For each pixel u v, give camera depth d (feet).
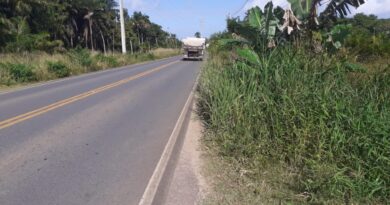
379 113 18.47
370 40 49.01
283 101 20.18
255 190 16.15
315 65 22.98
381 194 15.14
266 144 19.11
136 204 15.93
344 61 24.57
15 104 41.55
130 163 21.15
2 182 18.34
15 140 25.82
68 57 102.89
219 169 18.98
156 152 23.25
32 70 75.87
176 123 31.86
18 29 132.16
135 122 32.24
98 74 88.48
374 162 15.94
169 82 67.77
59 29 195.83
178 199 15.94
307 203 14.87
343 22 34.19
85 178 18.86
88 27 243.40
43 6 160.04
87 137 26.86
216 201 15.47
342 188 15.20
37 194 16.97
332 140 17.13
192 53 173.06
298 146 17.76
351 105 18.71
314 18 30.76
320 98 19.10
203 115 31.71
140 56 176.55
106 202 16.12
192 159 20.97
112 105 41.09
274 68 23.54
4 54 94.12
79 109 38.24
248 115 21.18
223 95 24.82
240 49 28.76
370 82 21.79
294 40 29.73
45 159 21.80
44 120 32.45
